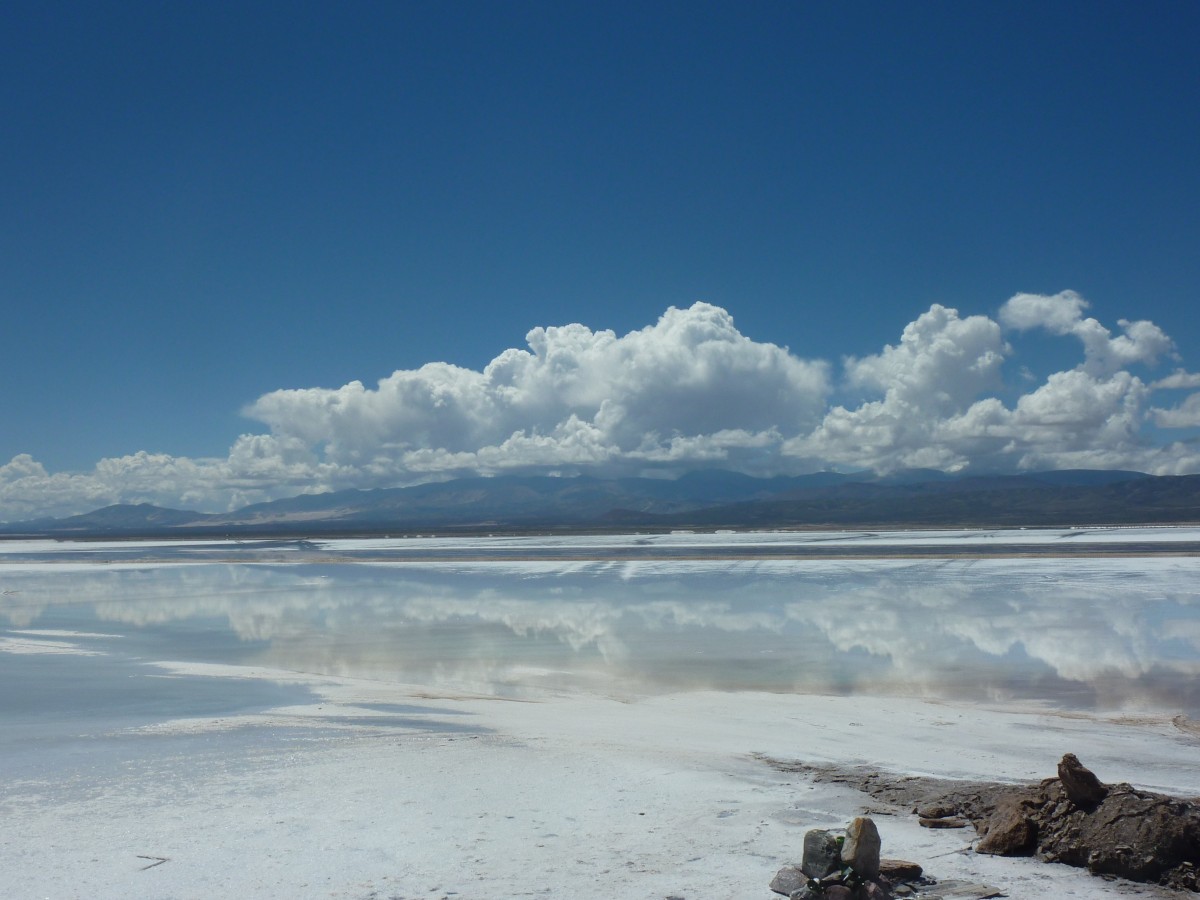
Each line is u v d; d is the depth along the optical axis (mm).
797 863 8125
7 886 7484
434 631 28453
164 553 95750
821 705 16734
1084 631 26562
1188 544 73562
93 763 11844
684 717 15562
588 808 9812
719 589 41094
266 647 25359
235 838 8727
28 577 57438
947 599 35219
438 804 9898
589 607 34719
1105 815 8422
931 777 11375
